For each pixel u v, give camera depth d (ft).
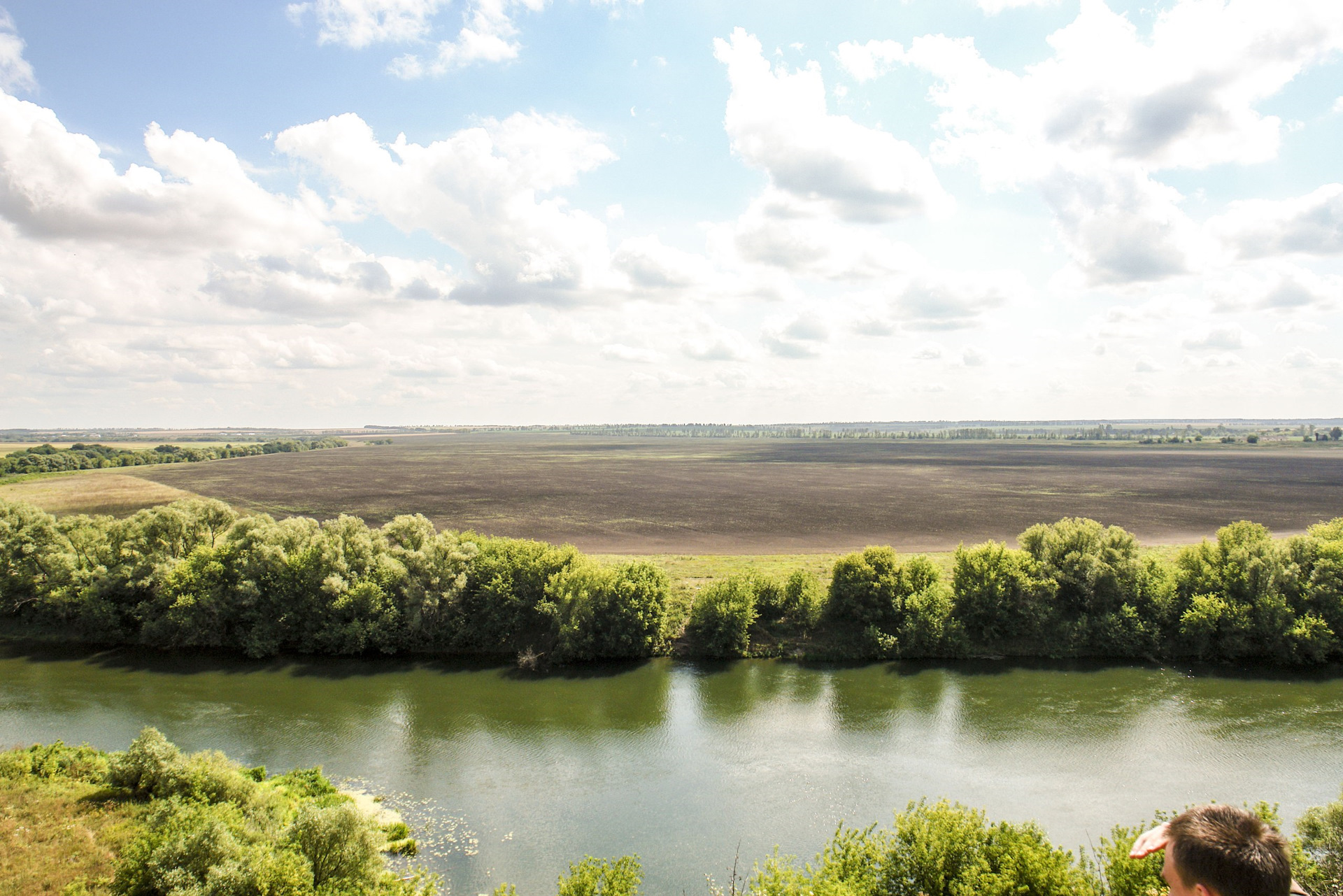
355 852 92.63
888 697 173.58
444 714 165.27
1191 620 194.39
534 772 138.10
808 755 144.77
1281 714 161.38
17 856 96.68
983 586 203.51
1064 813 123.03
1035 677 184.75
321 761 142.00
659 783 133.90
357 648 200.54
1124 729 154.92
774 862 80.33
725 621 198.80
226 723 159.43
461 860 110.01
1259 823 16.79
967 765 140.26
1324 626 187.21
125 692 176.96
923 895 74.74
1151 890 62.54
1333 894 75.87
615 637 198.59
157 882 85.25
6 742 147.54
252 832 94.53
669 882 104.83
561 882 83.15
